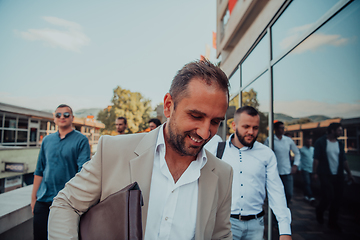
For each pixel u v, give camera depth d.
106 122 33.22
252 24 3.83
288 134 2.75
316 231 2.52
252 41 3.78
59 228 0.72
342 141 2.29
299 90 2.48
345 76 2.02
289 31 2.57
